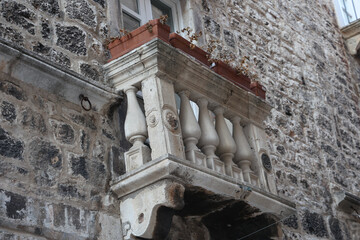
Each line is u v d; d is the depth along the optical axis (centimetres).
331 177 881
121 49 586
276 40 917
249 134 652
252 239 639
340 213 860
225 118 644
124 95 589
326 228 816
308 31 1016
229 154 598
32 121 503
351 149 970
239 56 819
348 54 1119
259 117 669
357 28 1118
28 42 534
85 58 582
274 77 870
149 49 558
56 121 523
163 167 510
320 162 877
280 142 817
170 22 786
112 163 555
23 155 484
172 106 558
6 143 476
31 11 550
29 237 459
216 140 583
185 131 564
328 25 1095
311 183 834
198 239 602
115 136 573
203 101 604
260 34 888
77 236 494
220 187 556
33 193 477
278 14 955
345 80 1058
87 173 529
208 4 814
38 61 507
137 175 524
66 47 568
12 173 470
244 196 582
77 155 529
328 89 990
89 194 521
